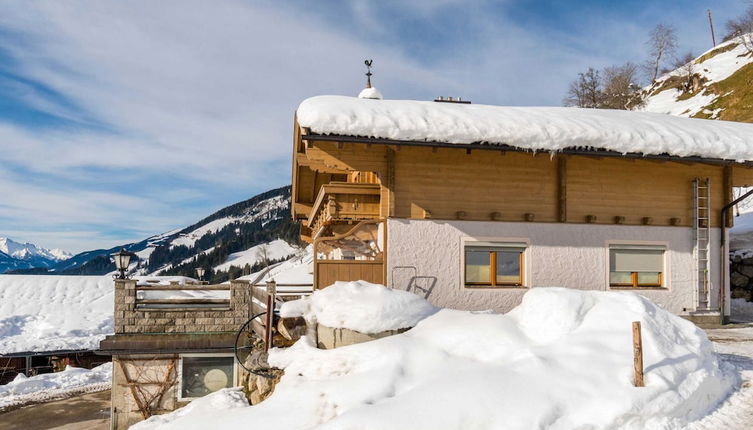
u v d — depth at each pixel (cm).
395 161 1397
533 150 1326
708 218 1555
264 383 1011
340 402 771
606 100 7681
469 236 1417
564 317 887
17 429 1577
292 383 877
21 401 1892
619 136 1361
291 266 5575
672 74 8162
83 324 3294
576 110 1703
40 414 1722
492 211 1433
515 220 1445
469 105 1555
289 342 1053
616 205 1509
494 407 702
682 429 712
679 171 1556
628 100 7625
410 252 1383
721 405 790
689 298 1537
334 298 1023
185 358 1467
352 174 1952
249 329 1403
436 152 1419
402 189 1398
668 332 860
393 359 831
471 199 1426
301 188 2155
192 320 1502
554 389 731
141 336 1454
